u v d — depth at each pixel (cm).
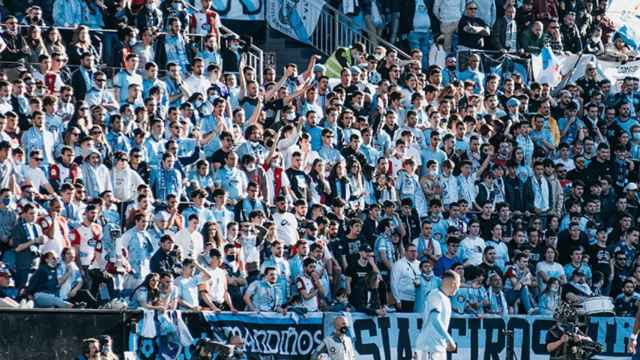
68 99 4500
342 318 3934
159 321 3941
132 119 4525
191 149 4547
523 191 4972
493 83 5328
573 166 5166
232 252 4225
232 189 4491
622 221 4925
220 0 5703
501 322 4300
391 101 5069
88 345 3603
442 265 4578
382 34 5828
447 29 5812
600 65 5841
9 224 4062
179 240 4212
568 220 4909
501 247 4712
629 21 6328
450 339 3512
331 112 4850
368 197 4766
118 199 4322
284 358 4081
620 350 4362
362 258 4362
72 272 4025
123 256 4119
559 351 3597
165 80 4853
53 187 4250
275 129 4859
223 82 4991
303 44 5762
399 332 4188
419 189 4822
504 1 5909
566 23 5994
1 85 4422
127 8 5125
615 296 4841
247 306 4184
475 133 5091
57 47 4706
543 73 5697
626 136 5281
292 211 4547
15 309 3853
